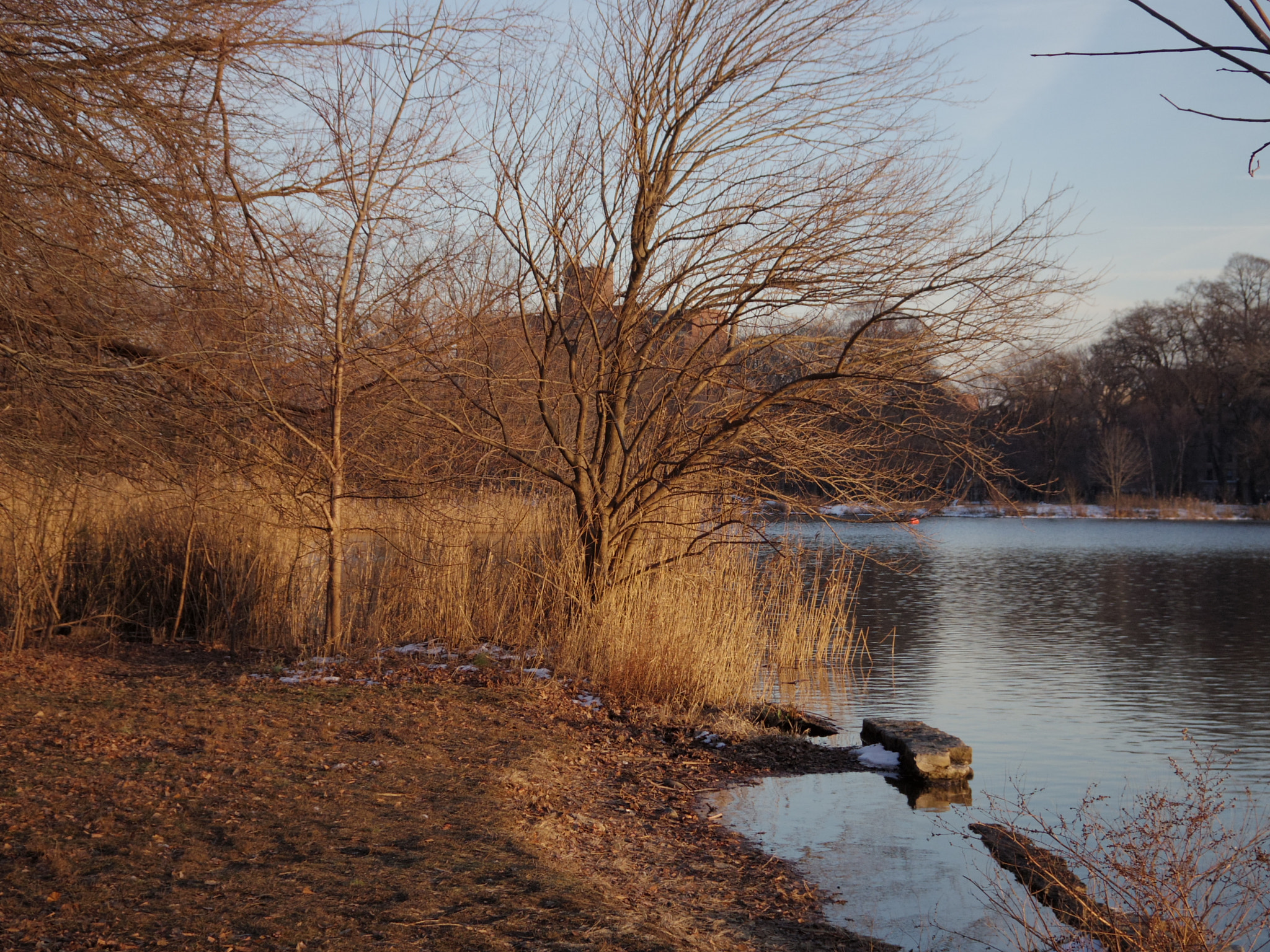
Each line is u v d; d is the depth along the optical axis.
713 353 11.34
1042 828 6.76
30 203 7.35
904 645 15.78
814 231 10.20
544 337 12.17
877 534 43.09
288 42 8.34
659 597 11.25
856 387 10.34
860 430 10.88
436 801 6.02
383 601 12.16
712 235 10.68
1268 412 60.59
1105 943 4.66
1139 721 10.59
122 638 11.96
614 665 10.14
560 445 11.36
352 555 13.38
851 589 24.23
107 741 6.83
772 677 12.74
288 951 3.80
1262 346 58.97
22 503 11.39
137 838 4.99
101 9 7.42
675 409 11.66
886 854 6.19
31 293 7.52
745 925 4.86
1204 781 7.05
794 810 7.08
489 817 5.80
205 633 11.89
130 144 7.75
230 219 8.52
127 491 12.75
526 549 12.66
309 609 11.77
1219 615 19.47
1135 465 63.72
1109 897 5.30
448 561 12.20
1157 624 18.34
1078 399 58.62
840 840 6.45
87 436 8.39
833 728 9.64
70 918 3.99
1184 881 4.67
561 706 9.27
